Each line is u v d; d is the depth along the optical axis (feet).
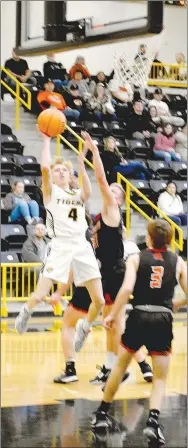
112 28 26.35
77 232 22.54
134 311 18.25
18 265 37.45
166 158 52.70
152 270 18.22
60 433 18.48
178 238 46.57
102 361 27.84
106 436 18.34
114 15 60.13
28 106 50.93
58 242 22.53
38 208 43.55
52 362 27.37
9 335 33.55
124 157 51.96
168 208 46.96
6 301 37.42
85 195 22.81
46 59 60.64
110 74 55.77
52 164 22.94
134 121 53.47
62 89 52.60
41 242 39.40
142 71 53.93
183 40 62.90
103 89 53.47
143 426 19.25
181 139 55.16
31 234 39.45
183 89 61.21
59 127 21.26
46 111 21.39
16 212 42.50
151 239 18.54
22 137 51.31
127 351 18.29
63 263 22.33
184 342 32.53
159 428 17.78
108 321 17.99
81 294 23.40
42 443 17.62
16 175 47.42
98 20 27.32
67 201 22.58
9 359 27.89
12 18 58.44
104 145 49.67
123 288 17.92
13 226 41.70
